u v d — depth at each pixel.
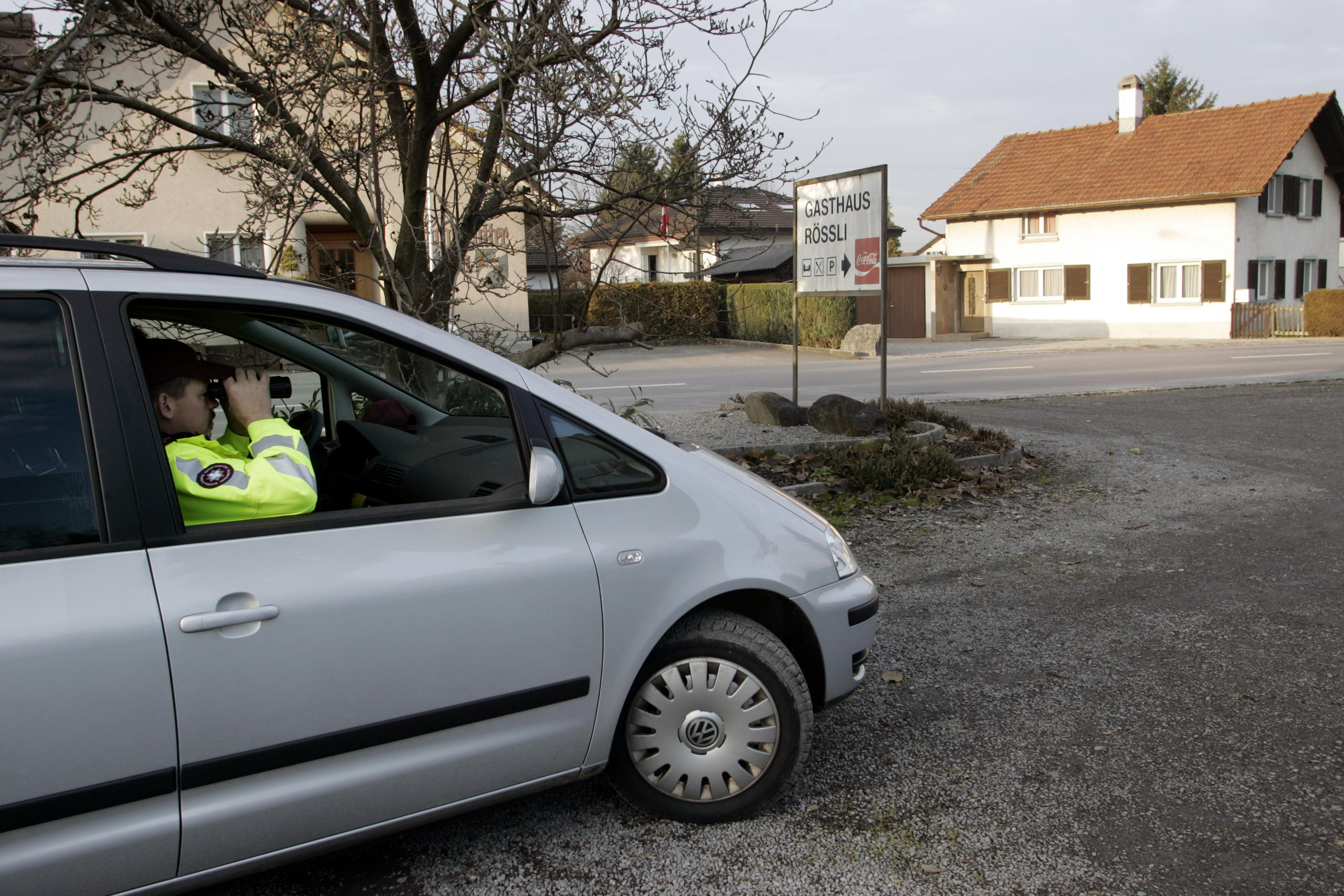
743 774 3.12
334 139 5.50
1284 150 30.45
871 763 3.56
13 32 4.94
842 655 3.28
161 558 2.30
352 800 2.55
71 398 2.29
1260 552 6.23
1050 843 3.01
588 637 2.84
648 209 5.95
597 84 4.95
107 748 2.21
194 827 2.33
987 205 35.41
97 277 2.38
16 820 2.12
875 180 10.19
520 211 6.14
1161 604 5.30
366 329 2.71
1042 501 7.84
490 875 2.90
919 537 6.80
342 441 3.72
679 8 5.29
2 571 2.15
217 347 3.54
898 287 35.53
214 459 2.57
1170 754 3.58
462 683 2.65
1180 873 2.84
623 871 2.90
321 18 4.88
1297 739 3.67
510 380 2.86
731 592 3.10
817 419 10.09
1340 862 2.87
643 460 3.02
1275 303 33.00
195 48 5.10
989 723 3.88
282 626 2.39
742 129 5.70
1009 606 5.32
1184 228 31.45
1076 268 33.88
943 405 14.84
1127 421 12.28
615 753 3.09
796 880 2.84
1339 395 14.31
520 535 2.76
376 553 2.55
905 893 2.77
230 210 17.42
